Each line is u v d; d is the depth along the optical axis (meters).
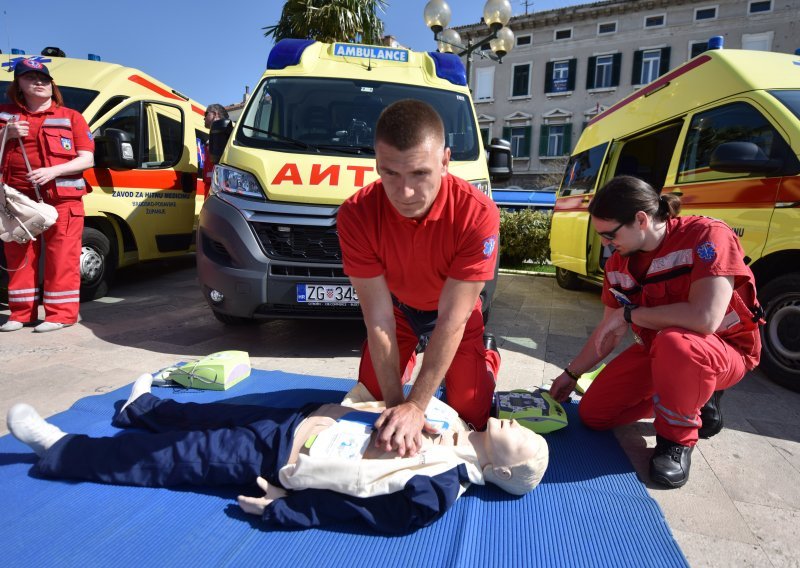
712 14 23.78
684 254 2.19
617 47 25.38
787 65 4.01
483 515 1.95
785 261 3.43
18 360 3.57
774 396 3.21
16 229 4.02
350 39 9.88
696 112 4.29
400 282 2.26
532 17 26.45
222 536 1.80
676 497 2.11
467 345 2.48
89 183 5.39
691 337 2.12
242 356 3.27
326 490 1.87
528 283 8.03
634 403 2.59
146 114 6.24
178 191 6.73
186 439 2.08
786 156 3.30
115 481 2.06
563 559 1.71
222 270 3.62
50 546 1.72
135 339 4.18
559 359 3.97
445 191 1.91
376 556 1.71
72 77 5.68
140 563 1.65
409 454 1.91
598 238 6.21
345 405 2.32
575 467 2.30
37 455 2.25
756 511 2.02
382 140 1.65
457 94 4.69
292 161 3.78
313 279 3.56
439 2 8.68
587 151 6.90
